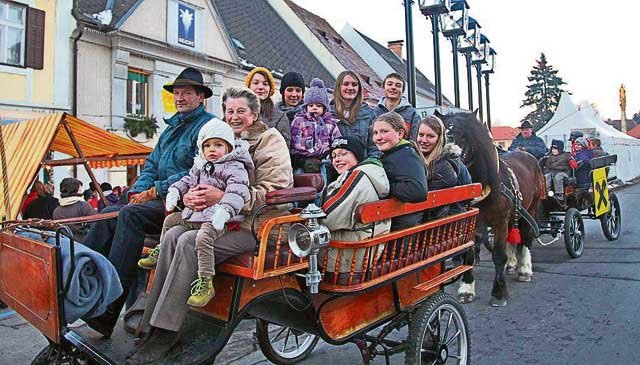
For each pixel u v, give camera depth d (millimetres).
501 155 7309
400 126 3270
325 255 2848
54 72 12164
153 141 14539
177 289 2521
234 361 4320
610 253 8312
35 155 6441
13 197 5969
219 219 2467
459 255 4188
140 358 2441
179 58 15320
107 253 3396
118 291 2594
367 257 2857
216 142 2727
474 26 13570
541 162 9523
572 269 7266
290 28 25484
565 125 24484
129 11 13594
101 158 9117
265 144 2959
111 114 13500
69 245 2586
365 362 3170
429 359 3463
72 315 2428
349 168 3268
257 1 25297
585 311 5344
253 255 2537
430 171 4371
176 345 2551
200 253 2494
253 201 2705
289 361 4184
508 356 4230
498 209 5641
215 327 2660
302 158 4395
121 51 13570
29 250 2613
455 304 3596
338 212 2771
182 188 2891
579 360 4109
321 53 25078
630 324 4891
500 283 5719
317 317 2807
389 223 3057
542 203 8352
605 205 9109
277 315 3010
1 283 3006
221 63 16797
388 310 3311
